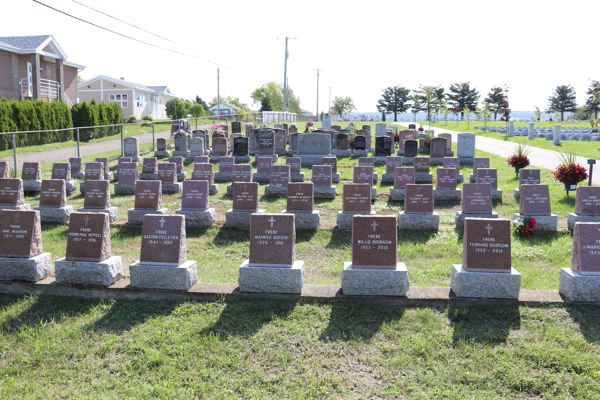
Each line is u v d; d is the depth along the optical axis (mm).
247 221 13664
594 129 48312
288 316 7703
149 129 54562
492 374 6141
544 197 13156
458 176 21016
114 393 5973
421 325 7324
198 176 19344
